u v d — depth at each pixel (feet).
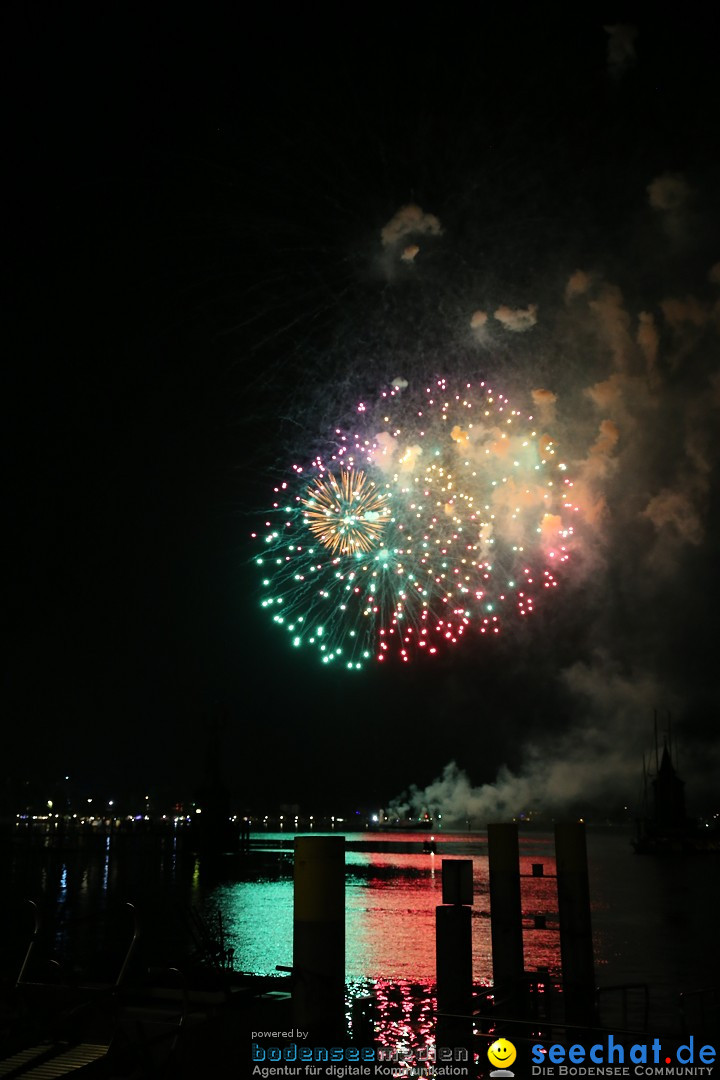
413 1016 77.00
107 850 618.85
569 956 57.72
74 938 147.43
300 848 27.37
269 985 33.78
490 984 96.89
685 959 134.51
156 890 294.87
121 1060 28.86
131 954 29.68
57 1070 28.30
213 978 34.81
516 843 60.49
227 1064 29.45
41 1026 29.58
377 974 110.63
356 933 161.89
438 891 291.38
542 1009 70.54
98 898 250.78
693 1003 82.79
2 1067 28.63
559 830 59.62
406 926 175.73
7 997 31.86
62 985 32.19
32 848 580.71
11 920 166.61
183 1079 27.99
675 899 268.62
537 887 274.98
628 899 269.03
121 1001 30.78
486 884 312.91
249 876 385.29
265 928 171.94
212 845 501.56
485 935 150.51
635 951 144.46
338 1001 26.50
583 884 58.90
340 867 27.35
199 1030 29.04
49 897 250.78
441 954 41.96
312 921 26.84
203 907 223.71
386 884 332.80
